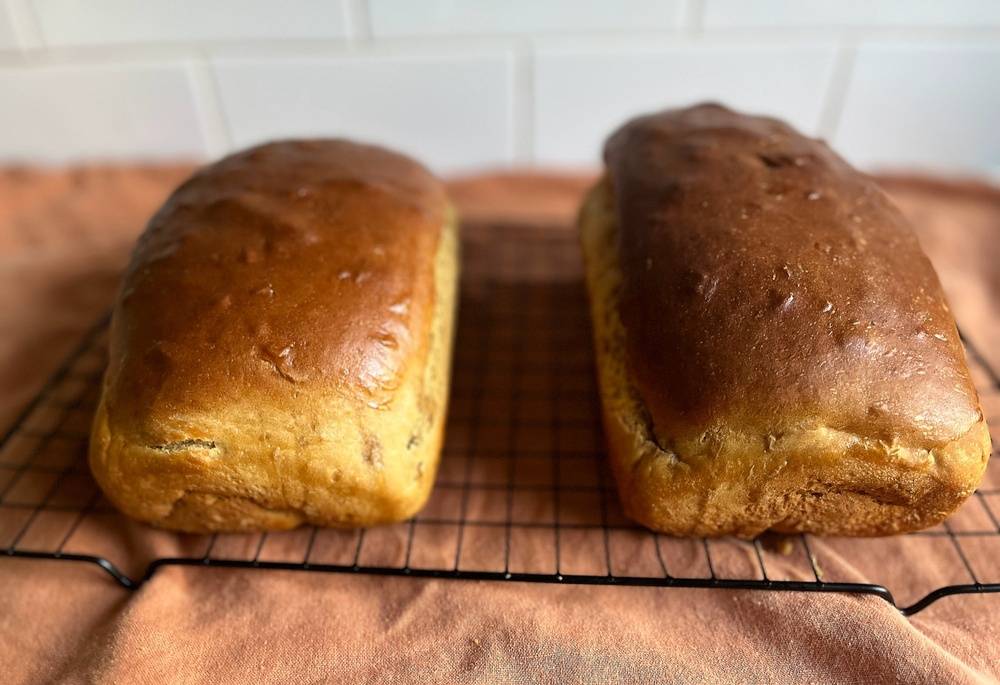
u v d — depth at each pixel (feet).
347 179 0.86
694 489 0.67
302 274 0.71
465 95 1.33
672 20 1.25
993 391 0.89
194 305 0.69
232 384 0.65
